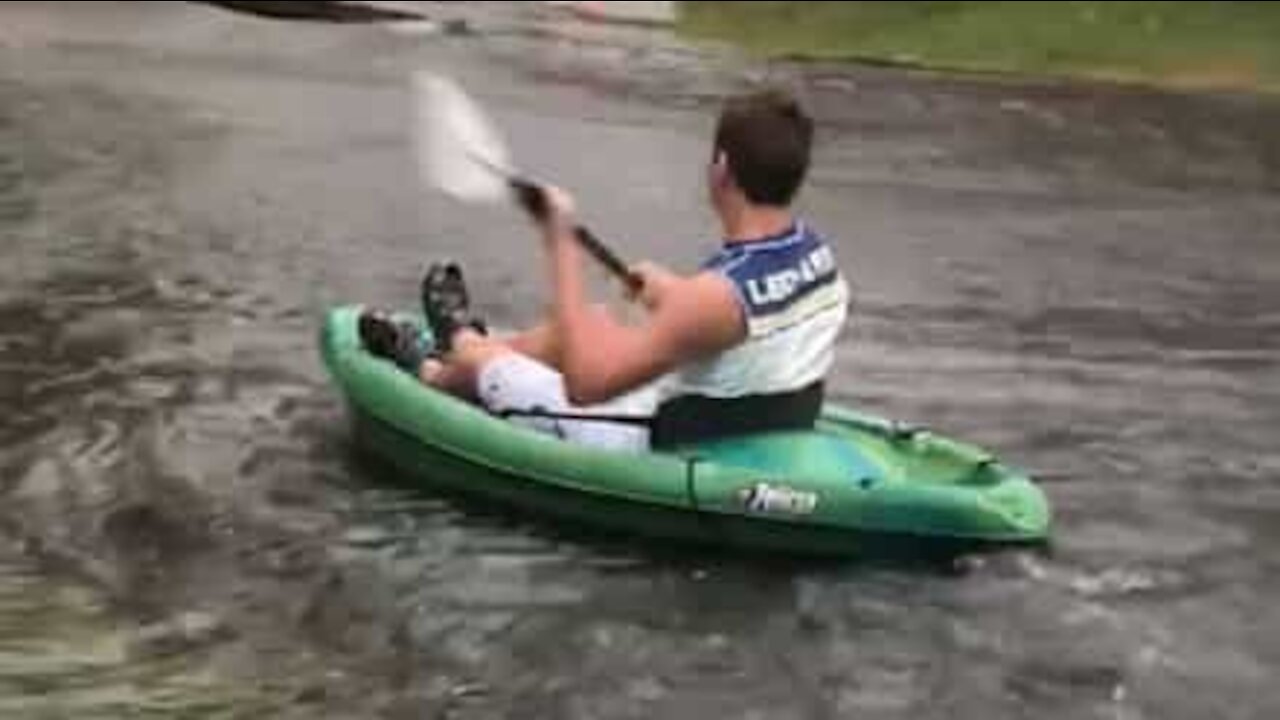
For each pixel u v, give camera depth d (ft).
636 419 28.50
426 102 31.71
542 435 28.58
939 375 38.58
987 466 28.71
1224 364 40.40
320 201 50.34
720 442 28.07
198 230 46.78
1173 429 35.50
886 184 57.98
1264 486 32.45
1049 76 77.10
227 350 37.29
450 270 30.99
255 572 27.48
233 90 65.16
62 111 59.98
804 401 28.25
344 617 26.22
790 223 27.99
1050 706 24.47
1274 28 86.02
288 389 34.91
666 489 27.50
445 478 29.63
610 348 27.73
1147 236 53.06
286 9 79.20
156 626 25.85
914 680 24.93
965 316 43.45
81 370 35.70
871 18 87.30
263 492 30.04
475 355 29.81
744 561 27.76
